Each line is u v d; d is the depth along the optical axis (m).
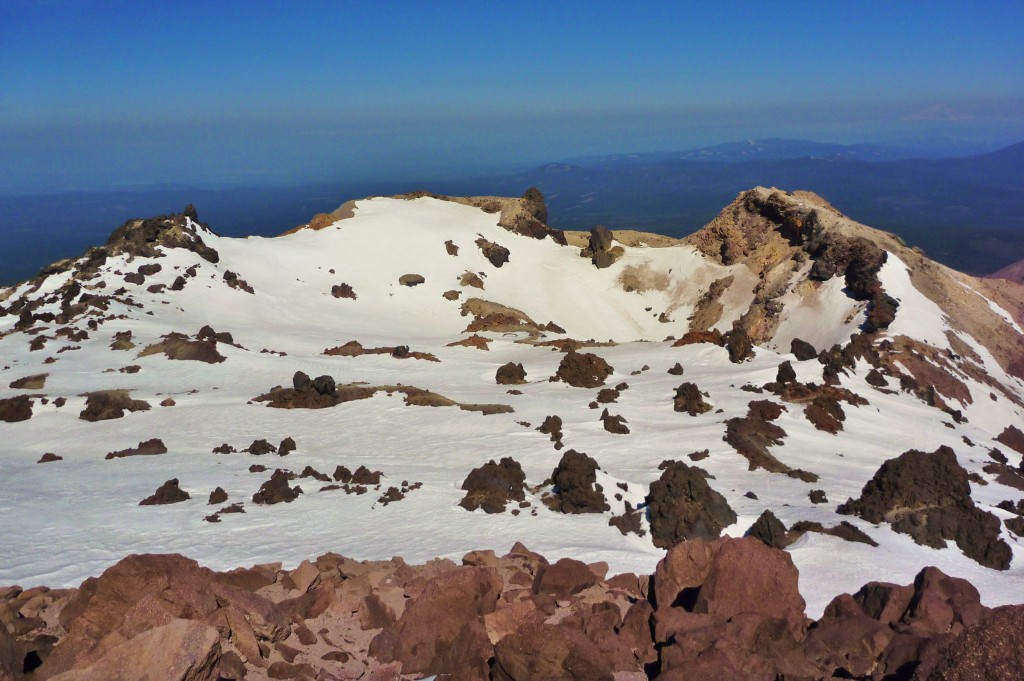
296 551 23.05
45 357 61.31
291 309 90.94
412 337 85.25
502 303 108.75
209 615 10.76
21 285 85.81
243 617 10.91
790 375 51.69
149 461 37.34
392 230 119.50
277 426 44.50
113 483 33.06
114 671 8.89
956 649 8.85
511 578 13.15
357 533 25.95
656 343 71.50
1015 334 95.19
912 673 9.23
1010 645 8.52
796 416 45.66
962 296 98.25
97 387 53.78
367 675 10.45
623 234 140.12
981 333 93.50
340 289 99.94
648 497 29.52
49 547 22.66
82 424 45.12
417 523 27.58
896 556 24.45
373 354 67.56
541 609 11.48
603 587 12.82
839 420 46.72
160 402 48.97
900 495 28.98
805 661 10.04
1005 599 21.80
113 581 10.95
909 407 53.75
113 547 23.06
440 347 72.19
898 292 94.62
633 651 10.70
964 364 84.88
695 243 126.38
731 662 9.48
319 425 44.69
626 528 27.53
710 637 10.02
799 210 114.19
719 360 58.94
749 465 36.81
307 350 72.19
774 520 25.17
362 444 40.97
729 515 27.42
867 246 101.19
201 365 59.62
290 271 101.81
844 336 90.75
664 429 42.66
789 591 11.30
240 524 26.77
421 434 42.59
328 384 49.66
